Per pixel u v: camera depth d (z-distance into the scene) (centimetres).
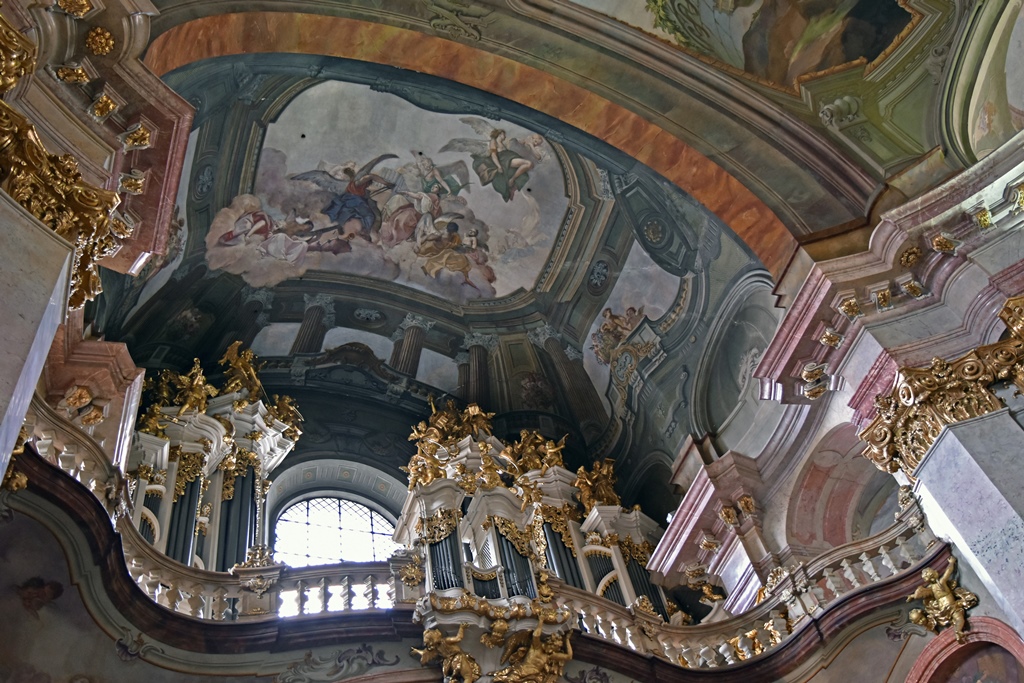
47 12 952
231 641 1063
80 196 809
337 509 1725
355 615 1123
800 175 1438
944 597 1145
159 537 1338
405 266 1816
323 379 1839
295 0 1318
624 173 1582
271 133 1579
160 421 1491
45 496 977
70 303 799
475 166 1702
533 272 1808
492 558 1305
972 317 1213
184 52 1198
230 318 1733
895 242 1275
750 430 1589
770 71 1494
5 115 771
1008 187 1223
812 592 1319
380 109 1598
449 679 1104
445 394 1878
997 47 1361
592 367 1836
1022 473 996
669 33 1491
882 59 1462
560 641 1173
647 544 1680
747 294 1589
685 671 1238
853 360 1299
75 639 970
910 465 1126
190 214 1574
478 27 1446
